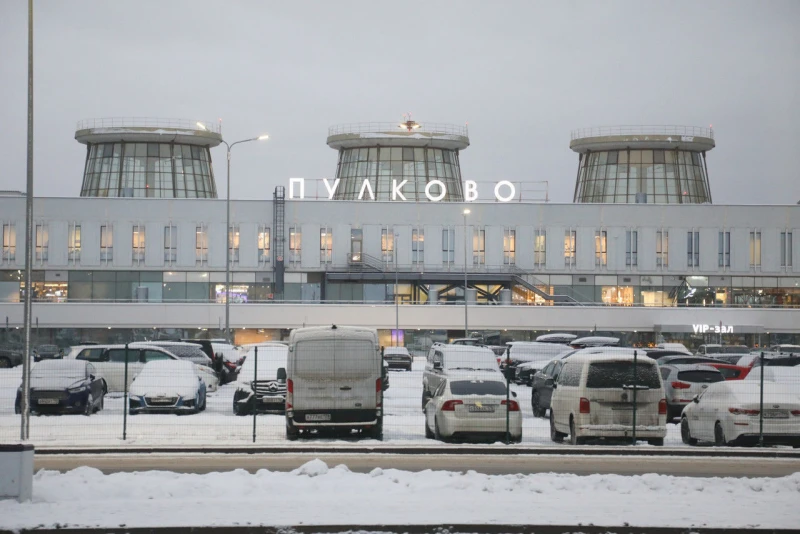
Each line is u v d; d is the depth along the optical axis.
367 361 29.38
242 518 17.55
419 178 120.94
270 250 98.50
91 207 97.75
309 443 28.12
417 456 26.33
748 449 27.30
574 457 26.31
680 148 122.25
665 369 37.91
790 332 95.31
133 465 24.23
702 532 16.95
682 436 30.58
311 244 98.81
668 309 94.69
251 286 98.62
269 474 21.78
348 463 24.91
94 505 18.59
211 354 54.62
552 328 94.31
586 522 17.36
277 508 18.45
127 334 92.88
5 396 44.00
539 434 32.06
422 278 98.62
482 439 28.95
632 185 121.31
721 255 100.38
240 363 58.03
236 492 20.00
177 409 36.97
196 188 122.12
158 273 98.06
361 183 120.81
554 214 100.31
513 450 26.95
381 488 20.47
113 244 97.81
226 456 26.03
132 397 36.75
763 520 17.69
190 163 122.12
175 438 29.56
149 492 19.83
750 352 66.00
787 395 28.55
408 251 99.38
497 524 17.09
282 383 37.38
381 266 99.00
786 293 100.62
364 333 29.50
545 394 36.94
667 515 18.05
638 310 94.62
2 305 91.81
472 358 36.38
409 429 33.22
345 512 18.11
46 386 35.94
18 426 32.34
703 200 124.19
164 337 90.75
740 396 28.52
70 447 26.62
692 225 100.31
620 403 27.75
